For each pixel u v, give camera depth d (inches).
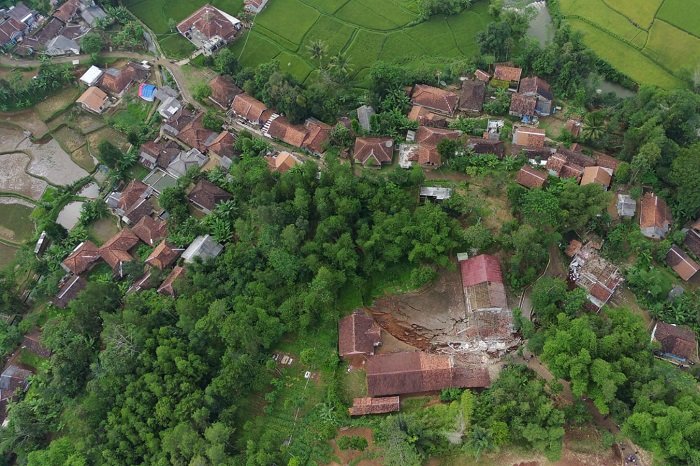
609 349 2763.3
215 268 3442.4
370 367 3061.0
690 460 2438.5
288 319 3159.5
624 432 2591.0
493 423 2647.6
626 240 3560.5
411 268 3486.7
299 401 2999.5
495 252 3462.1
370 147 3914.9
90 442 2770.7
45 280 3690.9
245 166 3814.0
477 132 4128.9
